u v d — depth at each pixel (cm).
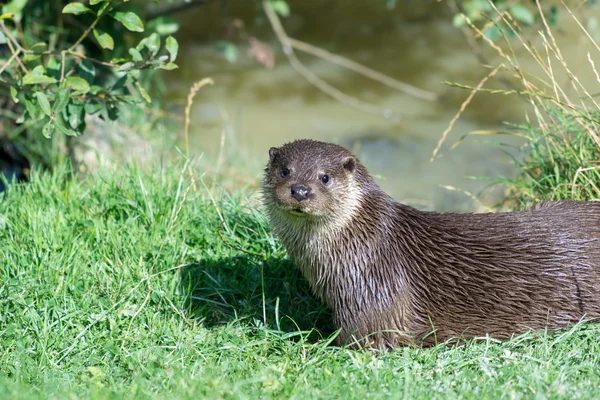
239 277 1019
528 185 1127
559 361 809
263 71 2359
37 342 857
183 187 1144
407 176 1912
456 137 2069
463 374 789
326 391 757
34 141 1541
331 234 888
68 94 1005
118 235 1031
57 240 1016
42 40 1523
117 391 754
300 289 1009
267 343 878
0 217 1052
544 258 903
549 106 1130
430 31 2525
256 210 1109
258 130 2062
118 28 1582
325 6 2650
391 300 891
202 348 868
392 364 825
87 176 1236
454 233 920
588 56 1029
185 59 2383
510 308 896
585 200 1037
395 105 2203
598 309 893
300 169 884
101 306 913
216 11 2566
